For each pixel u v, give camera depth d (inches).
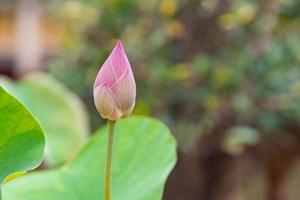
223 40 166.2
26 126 62.6
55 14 190.5
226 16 165.5
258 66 161.2
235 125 164.7
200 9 166.7
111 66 60.3
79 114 122.3
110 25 171.9
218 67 158.1
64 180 74.4
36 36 279.4
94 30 174.6
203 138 171.3
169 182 181.9
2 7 303.9
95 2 171.5
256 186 211.9
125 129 73.1
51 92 122.0
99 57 172.2
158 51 167.0
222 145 169.0
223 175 186.2
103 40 173.8
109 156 61.4
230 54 163.9
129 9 169.9
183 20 167.6
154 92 162.7
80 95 173.8
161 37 164.1
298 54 163.0
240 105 155.6
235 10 164.2
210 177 184.4
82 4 174.2
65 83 174.9
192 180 181.9
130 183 70.5
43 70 225.8
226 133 165.9
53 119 120.0
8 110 62.2
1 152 62.6
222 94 160.6
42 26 281.9
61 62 177.8
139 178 70.3
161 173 69.3
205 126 160.6
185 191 182.1
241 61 160.6
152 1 166.2
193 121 162.1
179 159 179.0
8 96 61.9
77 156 75.8
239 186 205.5
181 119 163.0
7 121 62.3
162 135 71.7
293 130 182.5
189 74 159.5
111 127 61.1
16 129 62.6
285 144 192.5
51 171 75.5
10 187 74.2
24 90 121.3
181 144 161.5
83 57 174.6
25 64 276.7
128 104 60.6
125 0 168.9
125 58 60.5
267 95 161.8
